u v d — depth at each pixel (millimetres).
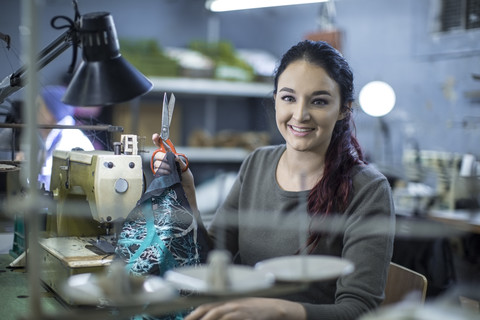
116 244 1517
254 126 4738
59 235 1718
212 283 860
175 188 1434
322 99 1514
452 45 4340
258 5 3807
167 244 1344
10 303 1418
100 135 2031
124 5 4188
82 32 1503
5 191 1736
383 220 1446
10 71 1989
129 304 824
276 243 1584
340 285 1371
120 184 1589
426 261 2414
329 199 1516
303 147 1542
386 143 4586
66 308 1312
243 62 4430
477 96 4082
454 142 4176
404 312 841
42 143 1993
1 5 2246
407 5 4691
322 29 4598
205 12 4609
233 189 1797
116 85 1523
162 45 4426
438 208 3203
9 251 1986
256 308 1119
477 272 2609
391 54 4848
